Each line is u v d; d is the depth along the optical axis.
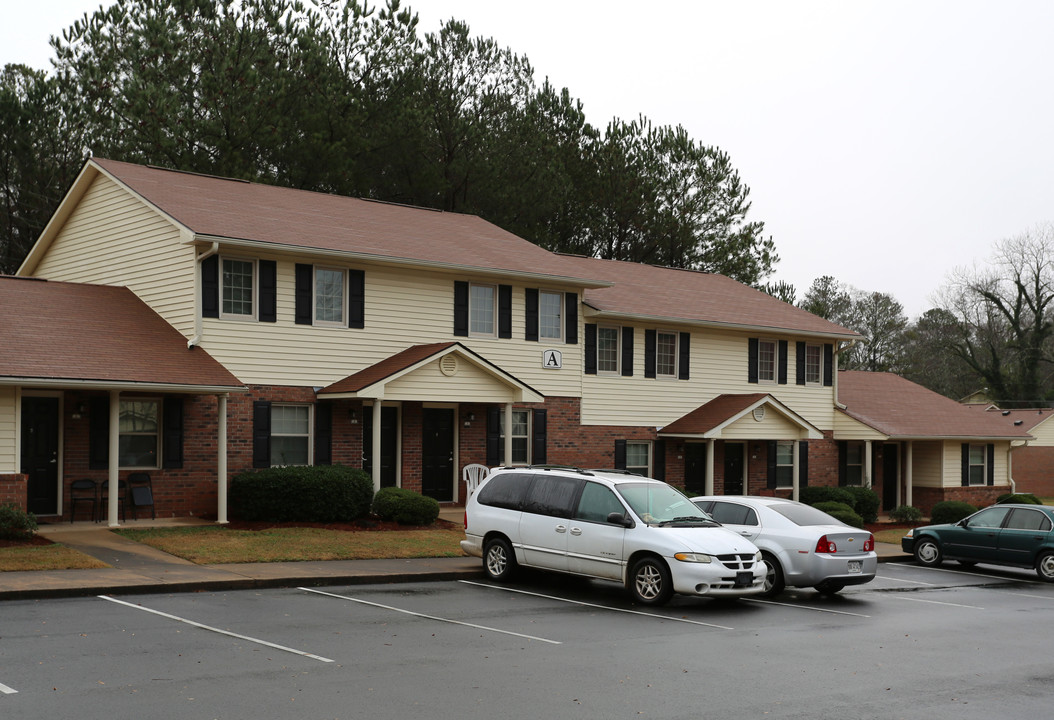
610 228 43.78
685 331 32.03
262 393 22.86
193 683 9.39
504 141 39.31
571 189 41.62
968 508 33.56
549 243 41.00
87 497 21.06
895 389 40.81
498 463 27.39
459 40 39.12
